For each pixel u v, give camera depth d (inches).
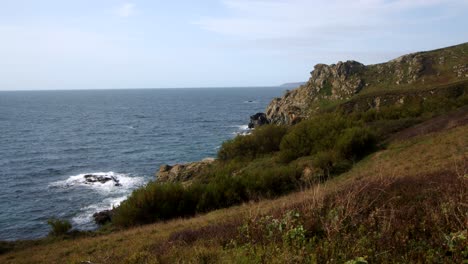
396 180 345.4
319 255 194.4
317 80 3651.6
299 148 1314.0
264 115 3725.4
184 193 916.0
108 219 1239.5
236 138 1657.2
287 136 1390.3
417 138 1023.6
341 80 3435.0
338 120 1360.7
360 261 173.9
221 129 3671.3
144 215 875.4
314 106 3287.4
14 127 3843.5
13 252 697.6
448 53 3203.7
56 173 1932.8
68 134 3398.1
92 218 1282.0
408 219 224.8
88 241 676.1
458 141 805.9
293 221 247.3
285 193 906.7
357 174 828.0
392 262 176.4
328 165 1007.0
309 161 1114.7
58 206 1414.9
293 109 3339.1
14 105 7800.2
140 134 3390.7
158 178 1662.2
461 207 208.1
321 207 259.0
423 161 734.5
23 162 2187.5
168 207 877.2
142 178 1834.4
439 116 1322.6
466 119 1032.2
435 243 186.5
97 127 3917.3
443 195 249.1
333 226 223.6
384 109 1803.6
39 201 1473.9
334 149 1116.5
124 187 1672.0
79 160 2265.0
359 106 2409.0
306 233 232.7
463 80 2383.1
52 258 561.6
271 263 196.1
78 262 395.5
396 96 2333.9
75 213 1339.8
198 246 286.2
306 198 329.4
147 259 289.1
